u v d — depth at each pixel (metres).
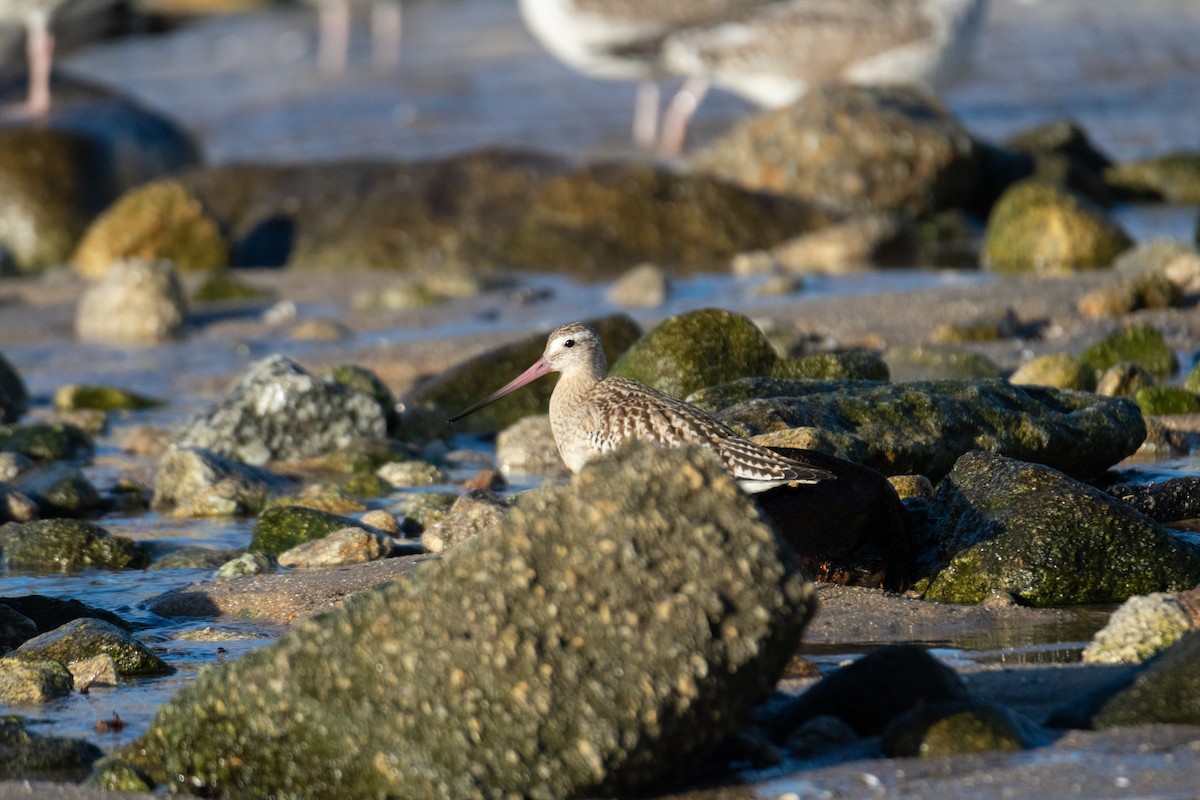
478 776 6.07
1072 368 13.84
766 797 6.21
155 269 20.89
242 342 19.91
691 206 25.36
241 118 38.78
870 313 17.92
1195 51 43.06
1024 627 8.34
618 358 14.20
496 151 26.95
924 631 8.33
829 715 6.92
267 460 13.84
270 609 9.34
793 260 23.97
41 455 14.16
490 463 13.77
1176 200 28.06
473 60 46.12
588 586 6.29
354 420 14.12
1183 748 6.35
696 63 30.44
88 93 30.89
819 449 10.13
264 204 26.72
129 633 9.00
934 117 27.17
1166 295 17.34
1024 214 22.62
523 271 24.73
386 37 49.00
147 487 13.33
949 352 14.84
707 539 6.39
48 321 21.70
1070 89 38.41
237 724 6.45
